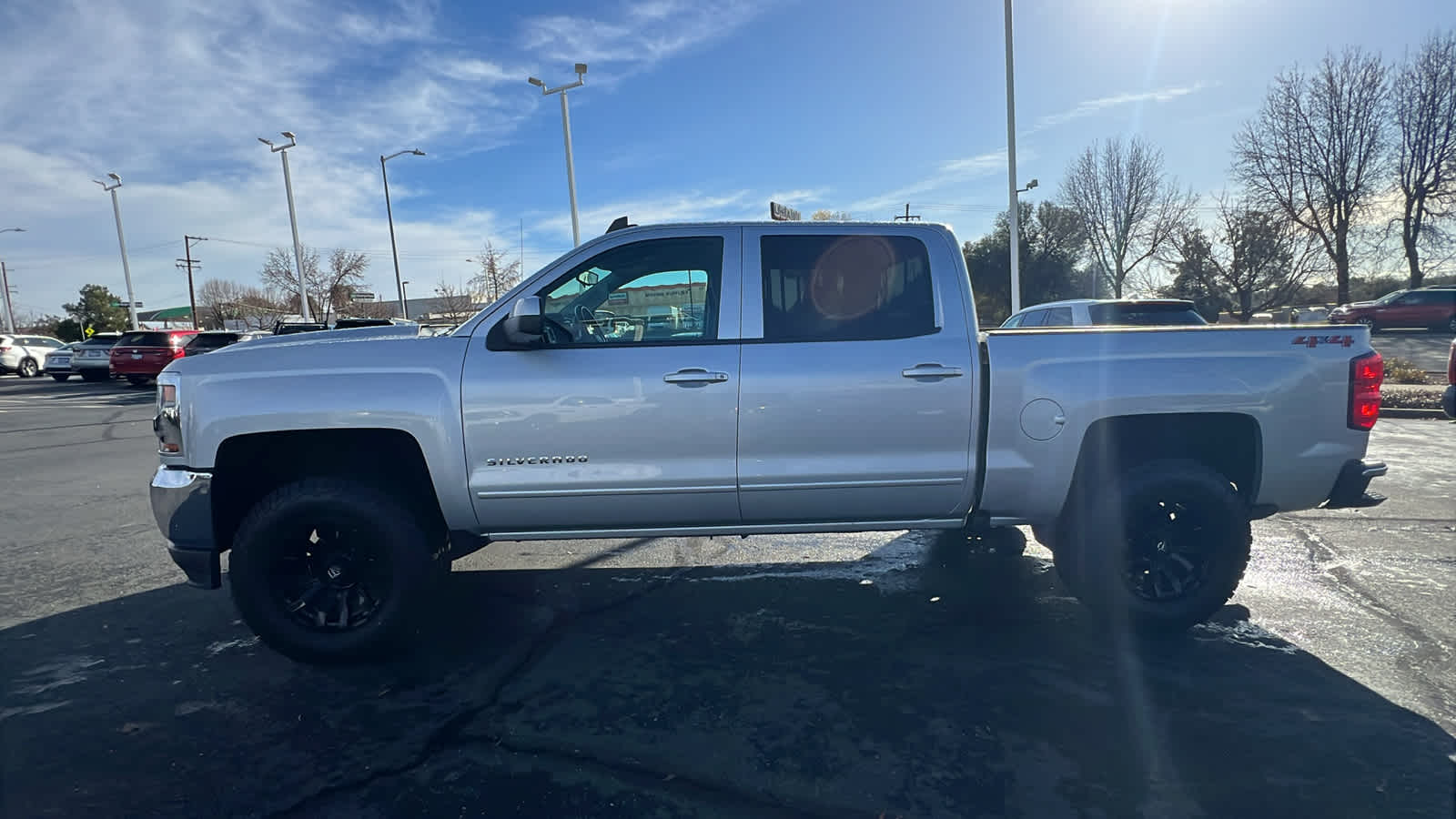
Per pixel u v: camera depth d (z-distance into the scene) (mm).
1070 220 35656
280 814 2506
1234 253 24844
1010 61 16766
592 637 3902
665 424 3568
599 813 2484
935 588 4539
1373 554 4953
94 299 65938
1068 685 3295
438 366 3549
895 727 2977
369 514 3469
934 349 3650
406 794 2605
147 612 4305
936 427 3639
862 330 3693
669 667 3539
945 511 3770
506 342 3574
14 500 7172
